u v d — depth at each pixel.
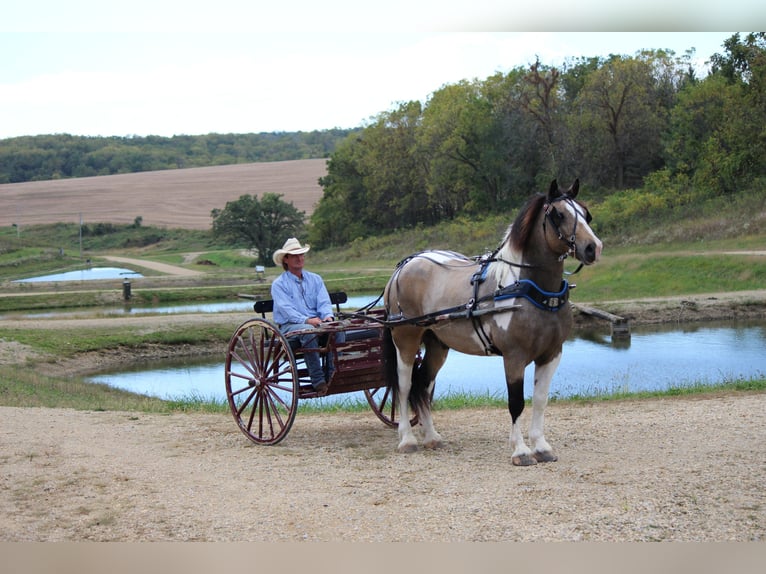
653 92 57.94
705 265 33.78
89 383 20.69
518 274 7.67
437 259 8.77
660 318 28.23
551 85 60.16
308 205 124.12
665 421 9.77
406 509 6.49
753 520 5.81
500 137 63.78
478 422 10.61
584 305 29.41
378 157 78.00
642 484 6.76
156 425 10.98
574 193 7.57
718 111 49.66
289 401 14.48
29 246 94.50
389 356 9.07
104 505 6.91
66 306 42.41
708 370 19.09
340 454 8.74
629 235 42.81
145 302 43.78
